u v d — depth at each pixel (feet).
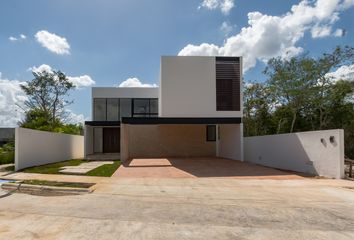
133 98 70.54
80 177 32.78
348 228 15.57
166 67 53.57
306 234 14.52
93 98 69.72
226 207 19.97
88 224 15.90
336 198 22.95
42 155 46.57
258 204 20.88
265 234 14.48
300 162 38.60
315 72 60.75
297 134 39.45
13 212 18.47
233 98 53.88
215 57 54.34
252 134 81.71
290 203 21.24
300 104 65.98
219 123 51.88
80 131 94.79
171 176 34.45
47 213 18.22
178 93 53.21
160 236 14.06
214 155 69.56
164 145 68.44
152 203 21.09
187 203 21.12
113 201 21.75
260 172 38.32
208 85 53.72
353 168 38.91
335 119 65.36
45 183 28.45
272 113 78.33
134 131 67.97
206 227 15.53
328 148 33.65
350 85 60.03
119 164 46.39
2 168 40.60
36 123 71.20
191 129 69.46
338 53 59.00
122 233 14.44
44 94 87.61
